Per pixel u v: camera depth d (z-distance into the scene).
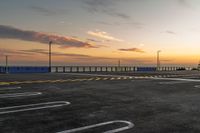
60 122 6.67
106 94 12.69
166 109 8.68
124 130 5.96
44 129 6.00
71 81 21.20
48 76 29.72
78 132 5.77
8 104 9.34
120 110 8.41
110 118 7.19
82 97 11.48
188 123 6.71
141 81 21.70
